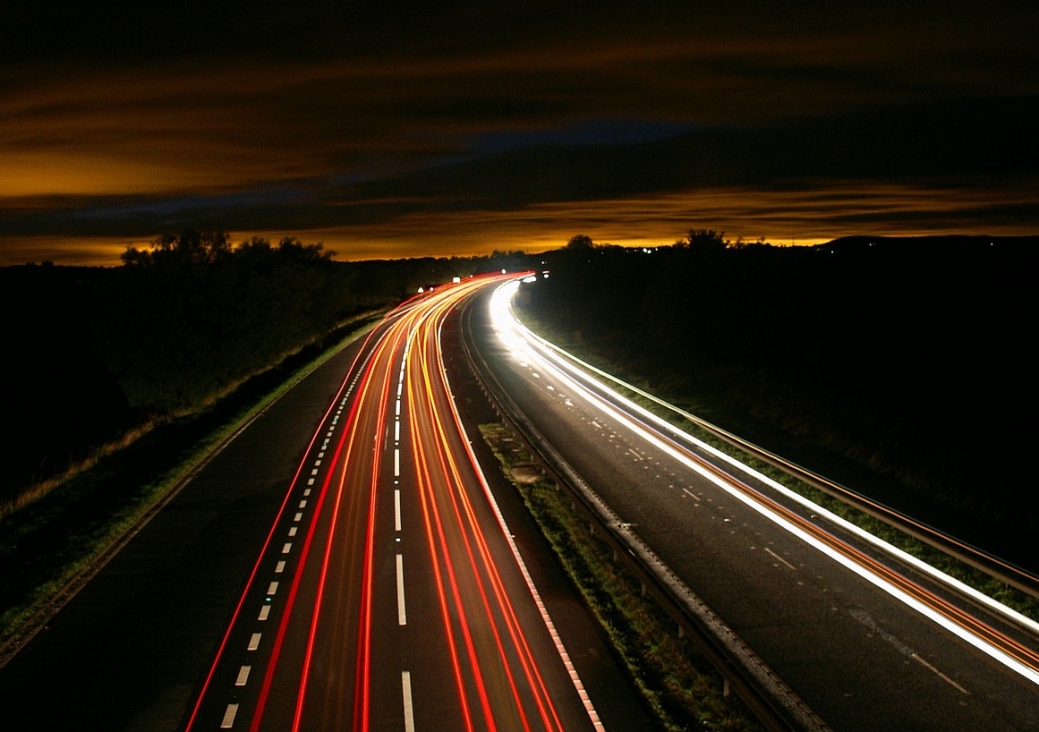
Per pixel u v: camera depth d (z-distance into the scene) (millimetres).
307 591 19375
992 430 31047
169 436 38719
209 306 47281
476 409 42594
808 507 25016
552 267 109875
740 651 15844
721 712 13914
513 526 23891
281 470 30797
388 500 26719
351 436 36531
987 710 13859
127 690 15078
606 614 17734
